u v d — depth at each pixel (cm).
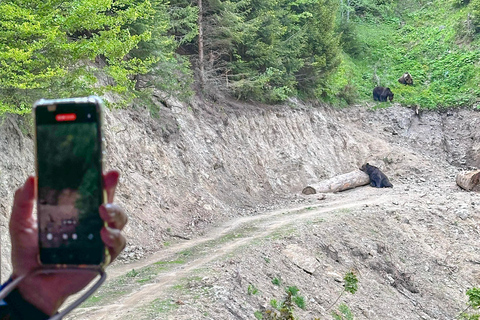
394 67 5059
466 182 3038
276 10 3541
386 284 1897
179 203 2230
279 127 3419
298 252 1711
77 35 1898
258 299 1258
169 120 2553
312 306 1420
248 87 3225
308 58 3769
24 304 158
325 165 3547
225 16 3005
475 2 5209
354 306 1591
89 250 152
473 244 2333
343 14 5503
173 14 2811
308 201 2856
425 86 4788
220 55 3212
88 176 152
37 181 153
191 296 1114
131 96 1579
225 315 1055
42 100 154
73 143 153
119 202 1867
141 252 1686
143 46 2219
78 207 152
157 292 1145
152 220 1952
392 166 3762
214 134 2858
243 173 2888
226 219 2330
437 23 5588
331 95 4266
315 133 3725
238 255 1516
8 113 1484
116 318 959
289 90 3381
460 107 4509
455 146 4303
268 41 3306
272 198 2934
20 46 1238
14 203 161
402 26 5725
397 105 4484
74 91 1337
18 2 1263
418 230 2341
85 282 159
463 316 1823
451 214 2519
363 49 5294
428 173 3678
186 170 2453
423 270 2103
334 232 2003
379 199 2739
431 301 1948
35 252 158
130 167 2088
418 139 4300
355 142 3909
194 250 1672
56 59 1288
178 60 2848
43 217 153
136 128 2252
